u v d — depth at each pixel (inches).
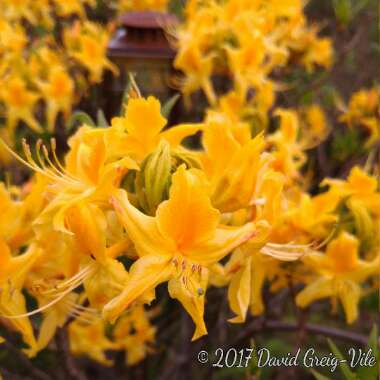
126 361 22.9
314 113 22.4
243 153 9.2
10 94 20.2
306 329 18.5
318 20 36.6
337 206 13.4
